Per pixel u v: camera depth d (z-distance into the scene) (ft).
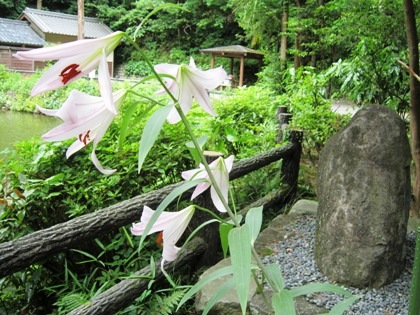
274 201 10.96
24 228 7.62
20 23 65.05
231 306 6.48
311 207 10.61
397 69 11.76
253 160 9.70
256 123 14.88
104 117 2.08
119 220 6.02
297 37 29.12
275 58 36.01
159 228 2.64
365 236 7.14
